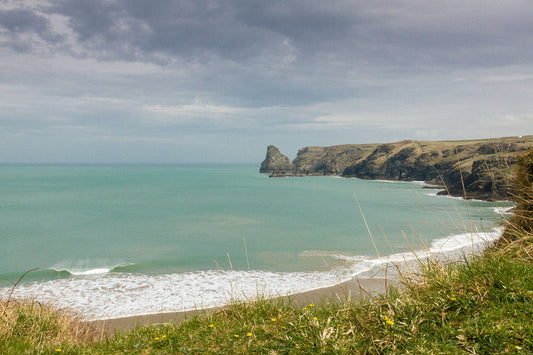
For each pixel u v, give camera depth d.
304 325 4.33
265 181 170.75
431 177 153.25
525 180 5.98
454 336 3.39
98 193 89.19
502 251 4.65
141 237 33.91
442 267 4.82
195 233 36.06
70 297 16.16
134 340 5.23
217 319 5.93
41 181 142.38
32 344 5.09
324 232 36.03
